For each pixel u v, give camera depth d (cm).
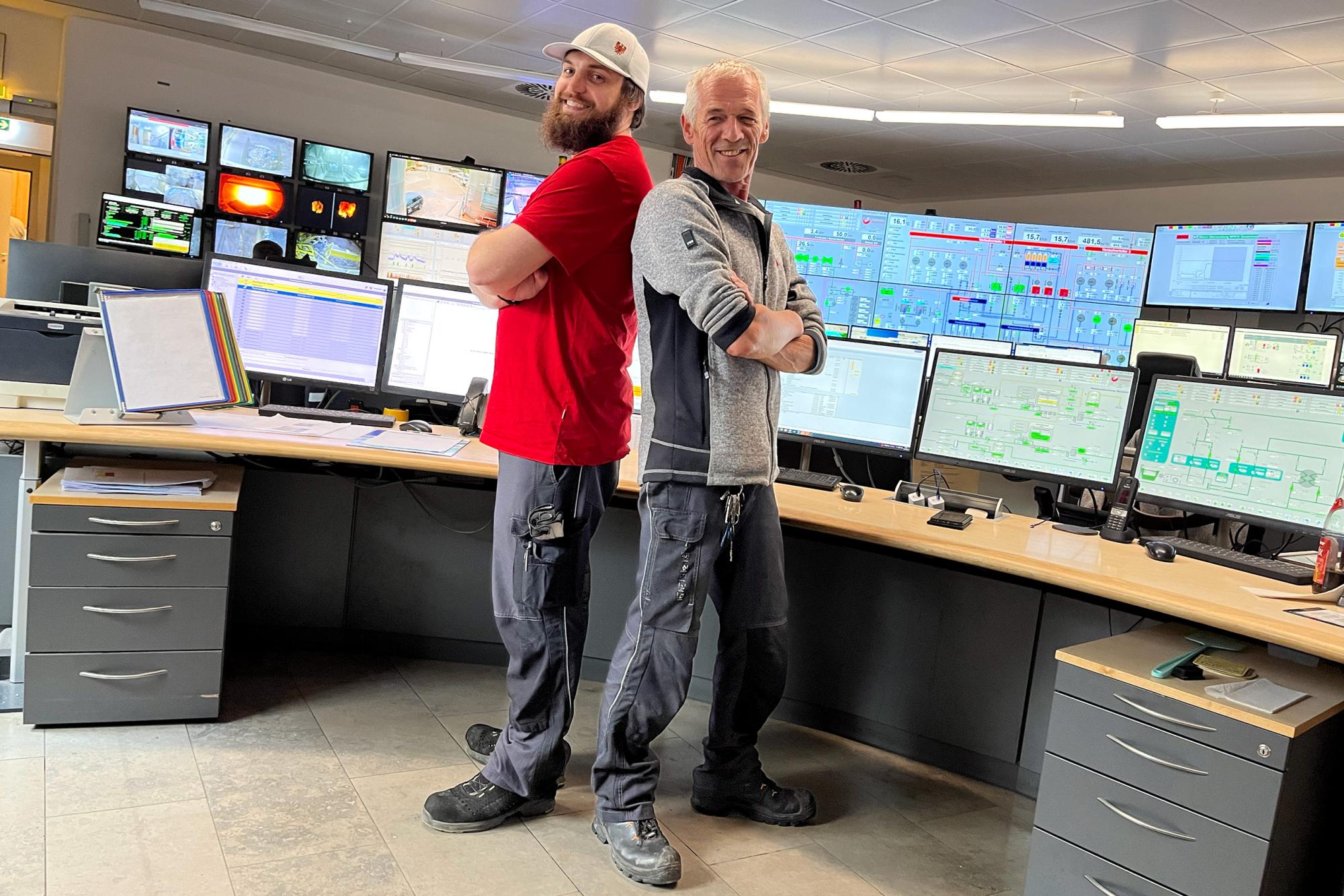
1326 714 166
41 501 226
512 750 215
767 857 214
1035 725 255
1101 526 274
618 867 201
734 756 231
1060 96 646
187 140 699
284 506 304
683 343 193
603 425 204
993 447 278
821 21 546
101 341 245
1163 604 185
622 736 206
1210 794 167
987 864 220
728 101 197
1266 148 700
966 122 678
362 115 799
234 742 240
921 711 274
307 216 745
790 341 194
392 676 296
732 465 194
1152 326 611
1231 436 238
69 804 203
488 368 310
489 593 311
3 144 700
